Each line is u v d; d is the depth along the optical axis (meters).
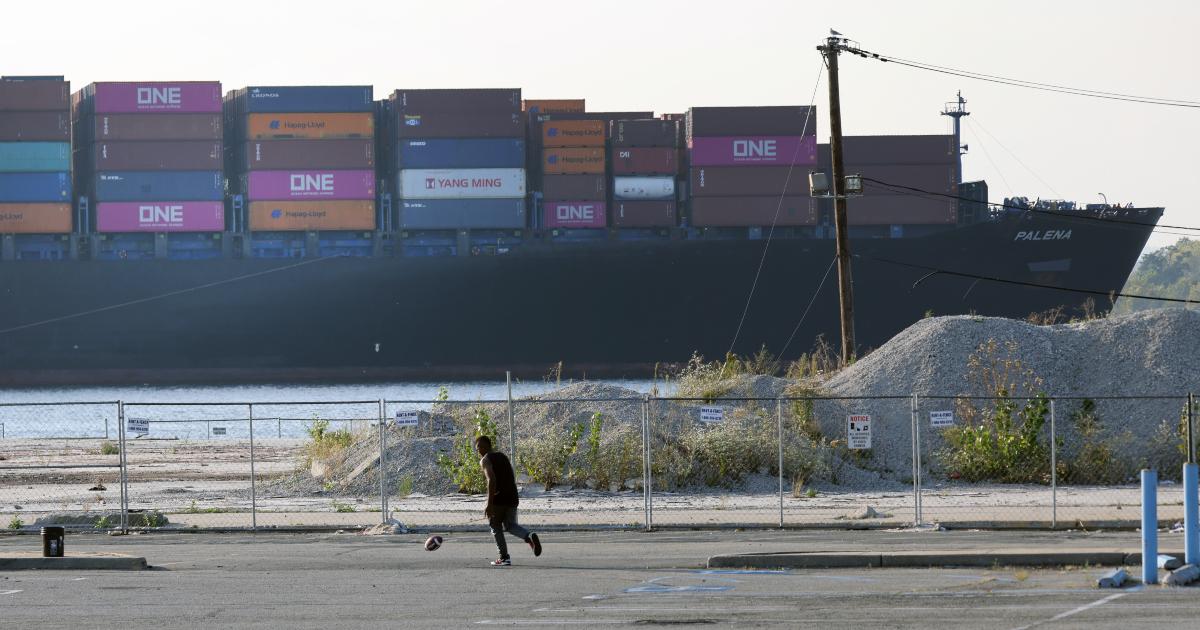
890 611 27.66
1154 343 67.75
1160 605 27.58
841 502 54.69
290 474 72.56
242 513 54.34
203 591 32.69
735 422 64.69
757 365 82.25
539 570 36.25
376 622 27.31
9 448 107.19
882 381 68.94
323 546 43.75
